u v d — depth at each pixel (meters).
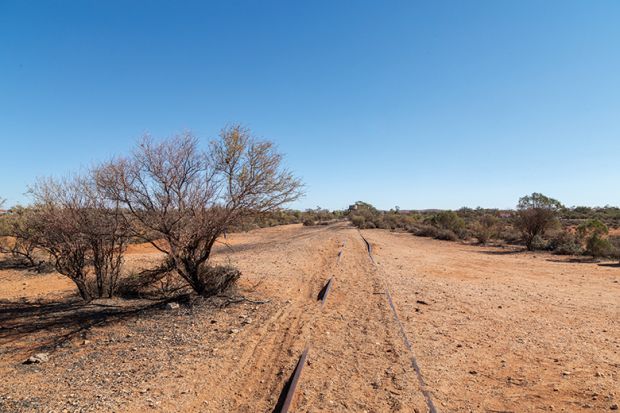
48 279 15.22
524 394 5.60
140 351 7.18
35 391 5.55
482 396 5.54
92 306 10.38
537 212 26.55
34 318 9.32
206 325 8.71
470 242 31.80
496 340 7.86
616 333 8.25
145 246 24.64
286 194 10.93
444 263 19.02
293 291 12.18
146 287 12.10
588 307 10.45
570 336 8.08
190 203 9.69
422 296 11.67
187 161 9.53
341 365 6.56
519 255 22.75
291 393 5.41
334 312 9.83
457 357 6.97
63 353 7.12
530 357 6.96
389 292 11.98
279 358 6.86
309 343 7.55
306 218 59.75
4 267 17.33
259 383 5.96
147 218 9.37
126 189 9.01
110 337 7.96
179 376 6.08
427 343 7.66
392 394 5.54
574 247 23.30
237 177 10.46
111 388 5.64
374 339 7.81
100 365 6.53
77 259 10.90
